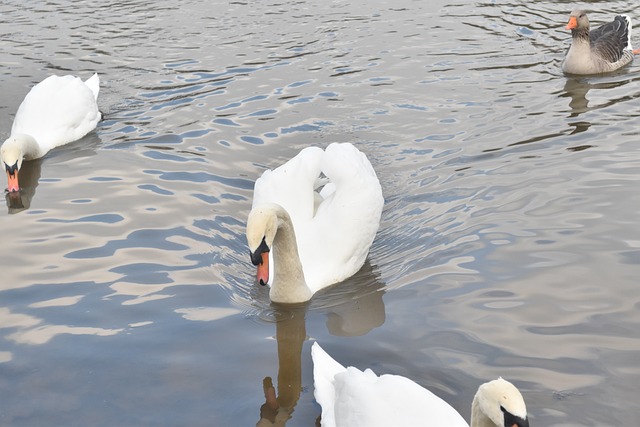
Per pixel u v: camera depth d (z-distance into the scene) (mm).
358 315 10617
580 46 18734
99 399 9141
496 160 14438
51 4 24406
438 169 14211
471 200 13086
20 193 14211
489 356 9562
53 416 8898
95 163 15195
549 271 11109
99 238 12445
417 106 16953
